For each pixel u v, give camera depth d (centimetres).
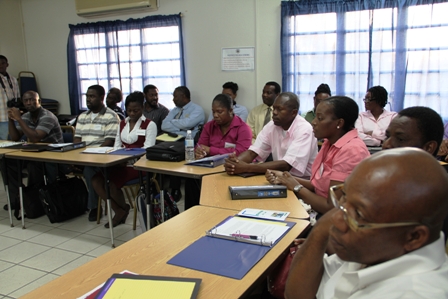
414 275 61
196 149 286
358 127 379
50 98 586
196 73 483
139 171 288
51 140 379
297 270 91
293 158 229
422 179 59
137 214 312
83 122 379
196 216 154
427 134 133
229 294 95
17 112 361
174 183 395
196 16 471
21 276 237
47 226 325
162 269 109
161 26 483
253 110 442
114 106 477
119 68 513
